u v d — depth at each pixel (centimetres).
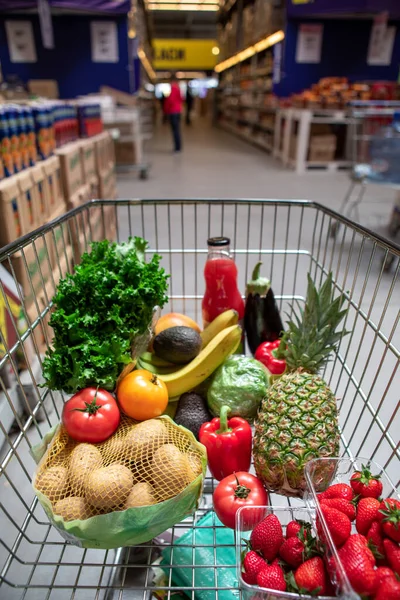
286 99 852
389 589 78
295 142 744
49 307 125
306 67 842
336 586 82
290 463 107
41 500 94
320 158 741
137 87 800
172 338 132
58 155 248
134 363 126
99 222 313
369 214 480
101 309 117
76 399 108
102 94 666
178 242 375
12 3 607
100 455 104
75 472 99
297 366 133
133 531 94
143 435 104
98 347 110
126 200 158
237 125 1409
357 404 178
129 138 661
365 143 431
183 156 915
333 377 188
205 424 126
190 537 123
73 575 124
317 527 93
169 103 930
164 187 604
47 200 219
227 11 1449
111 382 112
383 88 693
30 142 217
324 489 111
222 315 145
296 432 109
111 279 121
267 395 121
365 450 159
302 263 319
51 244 212
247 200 161
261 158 894
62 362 110
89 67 730
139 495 95
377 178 394
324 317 131
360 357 201
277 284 284
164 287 129
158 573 118
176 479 98
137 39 831
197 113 2858
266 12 875
